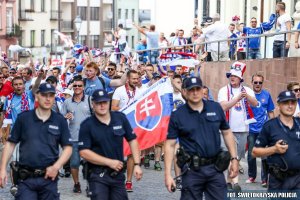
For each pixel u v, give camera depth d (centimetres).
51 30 14525
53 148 1633
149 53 4653
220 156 1611
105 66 3406
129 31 15262
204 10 6575
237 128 2256
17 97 2472
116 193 1662
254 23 4012
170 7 7225
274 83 3519
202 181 1617
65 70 3178
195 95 1609
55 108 2409
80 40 15025
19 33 13588
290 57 3384
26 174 1617
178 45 4478
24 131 1628
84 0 15012
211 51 4175
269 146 1662
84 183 2358
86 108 2198
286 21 3559
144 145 2295
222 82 4062
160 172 2561
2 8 13250
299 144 1642
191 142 1617
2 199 2138
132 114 2289
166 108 2297
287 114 1639
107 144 1656
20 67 3478
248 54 3769
